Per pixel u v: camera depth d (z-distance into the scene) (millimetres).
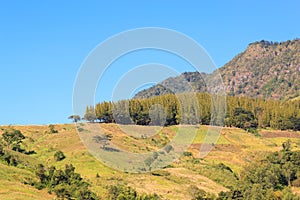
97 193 68750
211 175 92438
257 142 137250
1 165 71062
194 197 75688
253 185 88312
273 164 103688
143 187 76625
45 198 58594
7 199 52688
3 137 103625
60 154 91500
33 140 110875
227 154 117312
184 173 89875
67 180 68375
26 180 66312
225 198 77438
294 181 95875
